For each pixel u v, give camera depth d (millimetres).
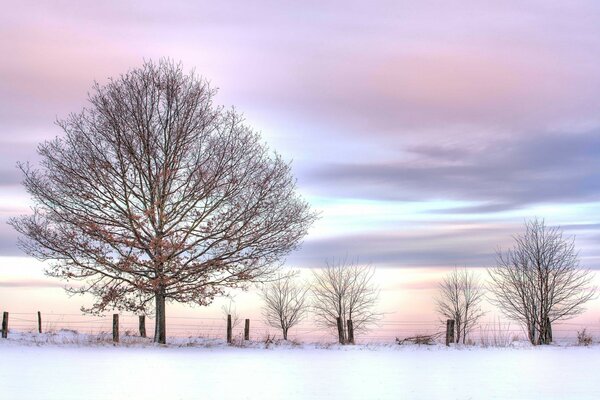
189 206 33094
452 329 36688
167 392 13898
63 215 32188
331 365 21594
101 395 13227
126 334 38281
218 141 33531
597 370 20031
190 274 32688
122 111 32531
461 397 13539
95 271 32500
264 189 33312
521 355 27562
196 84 33812
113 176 32094
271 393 13945
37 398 12609
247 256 33438
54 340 32500
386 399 13156
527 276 44375
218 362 22484
